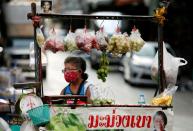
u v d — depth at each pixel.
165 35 32.97
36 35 8.25
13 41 28.25
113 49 8.70
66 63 9.02
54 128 7.88
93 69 32.06
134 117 8.19
